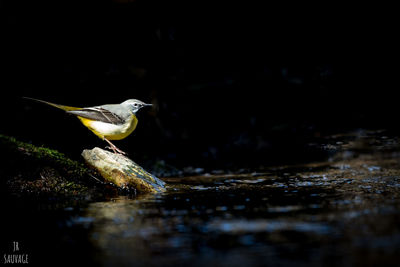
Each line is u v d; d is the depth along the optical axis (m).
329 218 5.29
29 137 12.23
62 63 14.66
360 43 18.50
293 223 5.15
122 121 8.25
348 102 16.94
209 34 17.55
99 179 8.05
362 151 12.62
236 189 7.94
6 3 14.26
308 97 17.19
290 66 18.00
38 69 14.14
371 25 18.67
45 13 14.79
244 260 4.00
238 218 5.52
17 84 13.55
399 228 4.73
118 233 5.00
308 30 18.45
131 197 7.32
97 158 8.12
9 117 12.66
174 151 14.85
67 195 7.27
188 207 6.33
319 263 3.85
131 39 15.95
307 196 6.87
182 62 16.95
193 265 3.93
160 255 4.22
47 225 5.40
